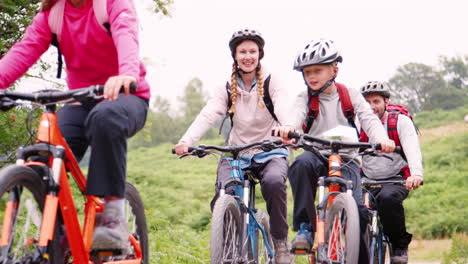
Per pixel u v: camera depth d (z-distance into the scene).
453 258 12.73
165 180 33.66
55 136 2.77
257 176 4.92
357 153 4.70
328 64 4.62
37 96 2.62
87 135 2.89
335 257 4.24
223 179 4.75
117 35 2.90
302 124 4.84
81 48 3.07
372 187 5.88
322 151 4.51
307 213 4.57
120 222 2.97
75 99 2.63
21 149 2.69
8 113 5.23
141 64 3.17
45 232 2.56
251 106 4.91
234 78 4.89
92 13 3.00
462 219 24.38
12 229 2.48
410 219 26.56
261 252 5.09
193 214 20.95
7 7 5.96
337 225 4.26
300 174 4.57
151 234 9.01
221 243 4.16
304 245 4.46
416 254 18.14
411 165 5.43
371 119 4.64
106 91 2.55
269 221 4.93
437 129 58.56
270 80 4.87
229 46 4.85
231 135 5.05
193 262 7.95
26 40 3.10
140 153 62.16
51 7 3.08
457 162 40.06
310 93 4.77
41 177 2.67
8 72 3.02
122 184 2.89
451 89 83.12
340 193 4.24
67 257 3.05
